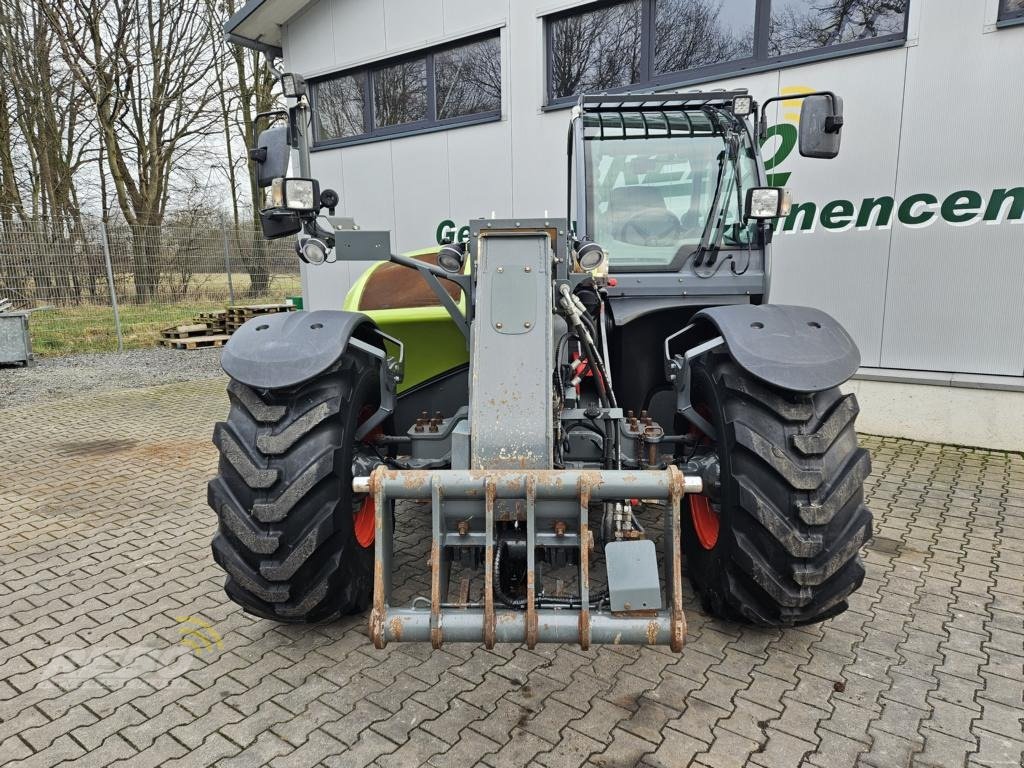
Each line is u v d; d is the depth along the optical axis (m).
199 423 6.46
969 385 5.07
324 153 8.65
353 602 2.68
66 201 16.97
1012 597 3.08
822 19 5.41
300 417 2.39
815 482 2.28
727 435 2.43
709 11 5.89
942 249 5.10
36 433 6.11
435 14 7.40
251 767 2.10
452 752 2.15
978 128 4.88
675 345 3.38
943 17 4.88
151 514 4.20
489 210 7.36
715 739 2.19
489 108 7.34
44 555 3.62
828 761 2.10
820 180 5.49
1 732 2.28
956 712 2.32
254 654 2.70
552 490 1.96
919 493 4.32
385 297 3.45
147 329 11.41
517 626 1.95
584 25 6.53
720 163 3.35
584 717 2.30
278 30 8.86
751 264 3.27
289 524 2.36
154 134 17.08
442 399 3.53
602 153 3.38
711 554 2.64
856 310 5.48
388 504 2.14
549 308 2.24
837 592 2.41
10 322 9.19
